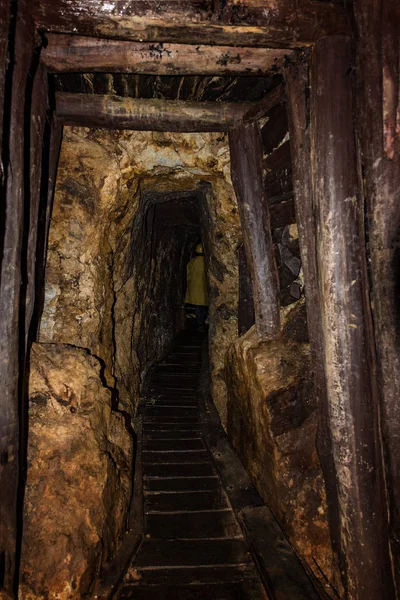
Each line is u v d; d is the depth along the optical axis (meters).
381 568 2.17
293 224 3.09
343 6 2.21
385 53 2.07
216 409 4.86
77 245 3.41
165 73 2.58
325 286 2.30
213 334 5.02
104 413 2.97
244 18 2.15
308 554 2.62
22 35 2.11
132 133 3.67
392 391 2.13
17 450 2.16
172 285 8.23
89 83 2.95
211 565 2.59
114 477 2.80
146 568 2.57
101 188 3.52
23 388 2.33
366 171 2.21
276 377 3.06
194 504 3.22
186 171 4.00
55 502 2.41
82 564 2.27
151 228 5.81
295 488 2.82
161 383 5.85
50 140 3.03
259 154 3.32
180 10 2.12
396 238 2.11
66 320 3.37
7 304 2.10
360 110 2.21
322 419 2.54
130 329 4.89
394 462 2.12
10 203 2.11
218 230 4.50
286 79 2.59
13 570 2.09
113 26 2.16
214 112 3.24
